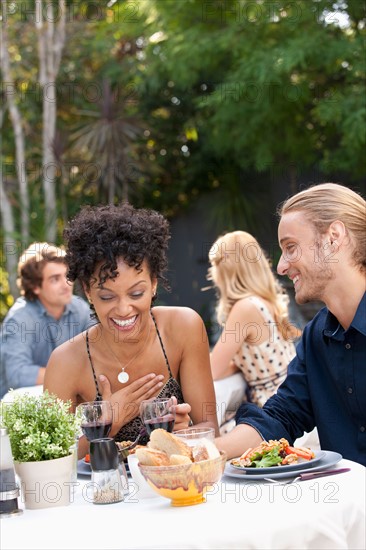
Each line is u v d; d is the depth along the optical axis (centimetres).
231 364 410
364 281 247
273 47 1027
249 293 404
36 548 170
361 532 191
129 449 236
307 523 178
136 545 169
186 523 178
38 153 1311
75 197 1273
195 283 1353
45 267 444
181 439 199
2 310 1102
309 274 246
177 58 1119
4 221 1145
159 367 271
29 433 201
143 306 248
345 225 244
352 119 963
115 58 1341
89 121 1261
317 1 1002
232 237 412
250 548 172
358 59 980
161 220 256
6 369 441
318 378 263
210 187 1365
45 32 1234
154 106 1364
